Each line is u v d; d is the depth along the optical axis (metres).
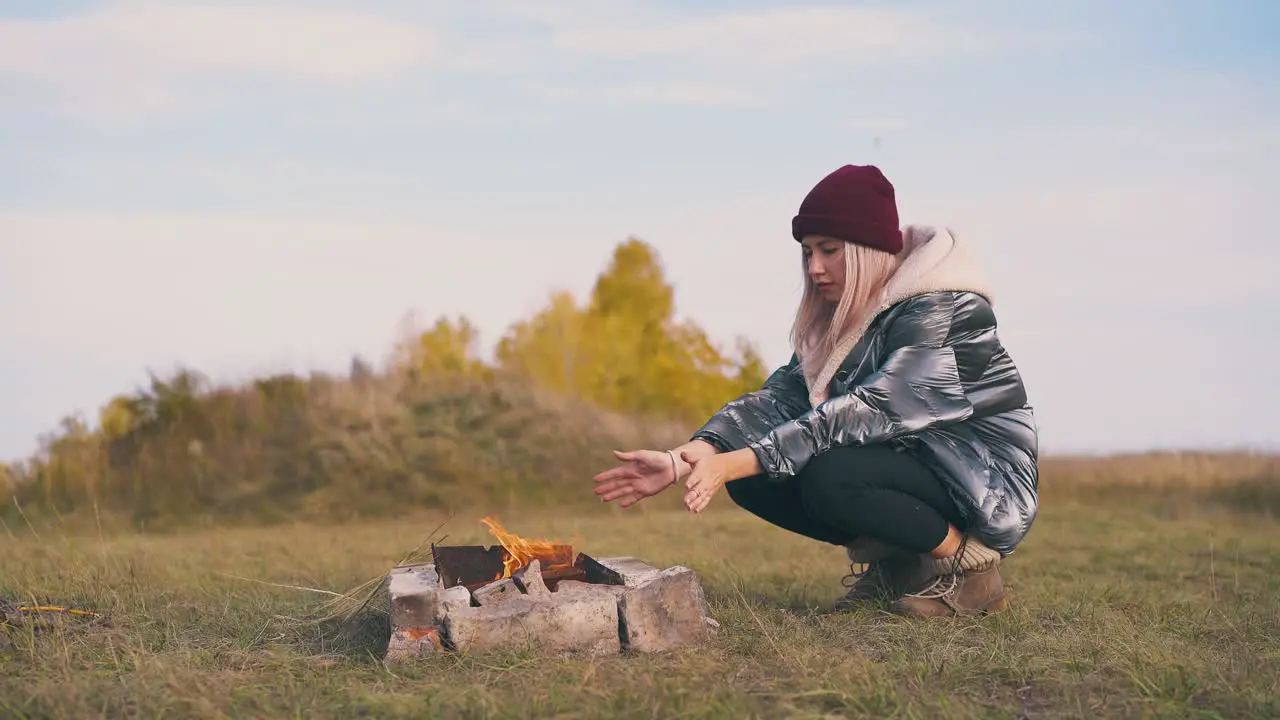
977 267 4.00
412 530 9.73
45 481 12.67
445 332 17.88
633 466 3.72
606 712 2.69
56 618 3.66
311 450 13.04
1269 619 4.01
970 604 3.94
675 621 3.46
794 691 2.90
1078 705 2.77
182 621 4.00
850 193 3.99
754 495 4.27
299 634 3.80
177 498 12.33
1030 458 3.99
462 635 3.28
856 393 3.79
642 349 24.20
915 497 3.86
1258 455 13.60
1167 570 5.88
